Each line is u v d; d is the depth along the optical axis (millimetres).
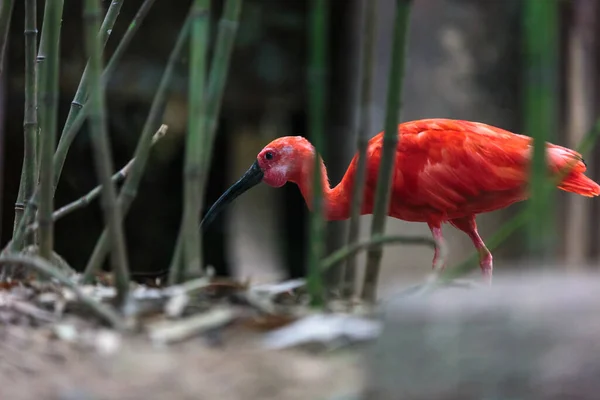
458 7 13898
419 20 13664
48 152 4750
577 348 3363
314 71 4332
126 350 4094
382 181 4863
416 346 3643
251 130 16594
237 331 4379
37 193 5469
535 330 3457
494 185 7176
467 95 13828
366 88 4812
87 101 5680
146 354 4070
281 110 15414
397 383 3631
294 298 5117
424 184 7293
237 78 14219
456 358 3533
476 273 9203
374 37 4730
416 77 13625
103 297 4730
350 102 14000
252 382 3818
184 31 4773
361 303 4941
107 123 13742
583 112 13156
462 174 7207
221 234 15914
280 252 17969
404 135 7402
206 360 4031
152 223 15031
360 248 4613
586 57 13188
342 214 7734
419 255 13305
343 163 14078
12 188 13070
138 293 4809
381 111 13609
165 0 13508
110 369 3900
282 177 8125
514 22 13727
